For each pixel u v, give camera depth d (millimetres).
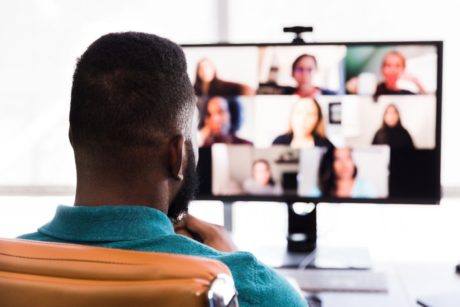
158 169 784
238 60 1699
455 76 2545
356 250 1823
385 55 1660
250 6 2668
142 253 667
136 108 756
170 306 616
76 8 2721
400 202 1709
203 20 2699
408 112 1675
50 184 2820
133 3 2709
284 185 1736
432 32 2562
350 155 1706
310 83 1688
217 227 1206
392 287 1536
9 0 2727
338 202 1729
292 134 1712
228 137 1730
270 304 767
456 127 2564
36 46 2742
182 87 791
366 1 2594
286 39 2648
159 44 796
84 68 777
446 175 2598
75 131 777
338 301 1437
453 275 1630
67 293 650
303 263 1708
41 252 693
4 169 2816
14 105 2775
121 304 631
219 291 616
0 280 681
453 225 2580
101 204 773
